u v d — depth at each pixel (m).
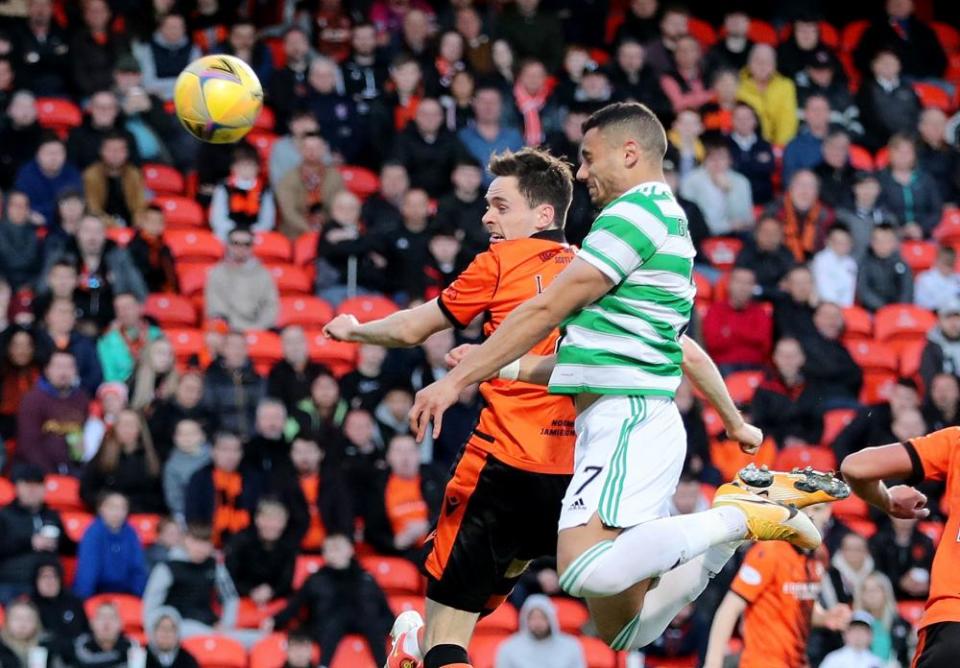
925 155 54.91
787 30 57.50
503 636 38.53
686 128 51.66
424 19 53.56
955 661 17.52
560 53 55.62
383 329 18.61
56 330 40.94
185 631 35.91
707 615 36.94
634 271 17.00
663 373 17.25
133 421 38.75
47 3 51.03
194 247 47.09
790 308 46.00
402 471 39.34
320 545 39.06
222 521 38.00
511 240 18.89
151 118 49.44
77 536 38.19
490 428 18.69
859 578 38.12
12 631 34.50
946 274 50.50
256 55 51.56
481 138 50.22
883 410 42.97
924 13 65.25
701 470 40.34
